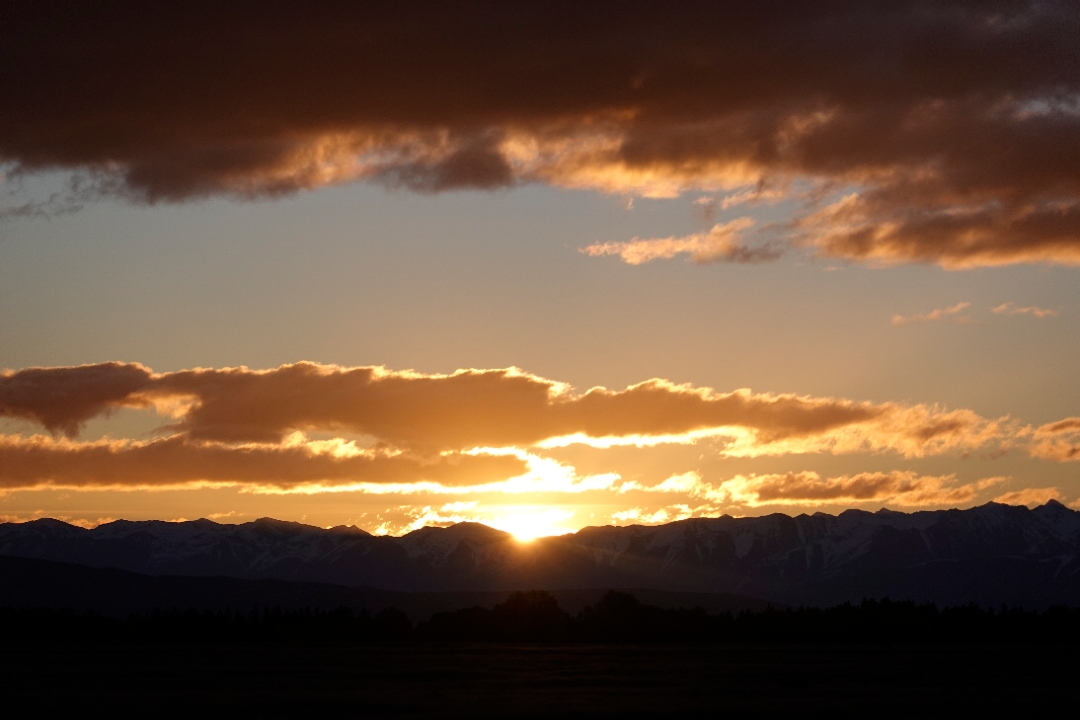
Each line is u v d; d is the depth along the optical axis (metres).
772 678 141.50
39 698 112.06
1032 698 115.31
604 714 99.25
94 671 149.75
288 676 142.62
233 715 98.31
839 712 101.94
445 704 107.44
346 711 101.44
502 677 142.75
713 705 107.44
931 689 125.38
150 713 99.62
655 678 141.50
